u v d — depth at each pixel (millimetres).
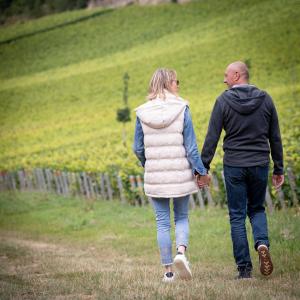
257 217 14008
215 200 37281
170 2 169750
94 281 14117
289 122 73188
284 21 134375
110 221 36812
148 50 150250
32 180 71750
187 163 13633
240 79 13945
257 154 13664
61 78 152250
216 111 13766
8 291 12969
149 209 40438
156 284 12992
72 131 119062
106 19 176125
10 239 34000
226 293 11492
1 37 184375
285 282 13117
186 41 146125
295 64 114438
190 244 23531
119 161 55375
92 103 133250
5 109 145625
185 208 13906
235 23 144500
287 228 21547
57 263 20062
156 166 13508
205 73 125812
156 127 13414
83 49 166125
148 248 24766
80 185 56094
